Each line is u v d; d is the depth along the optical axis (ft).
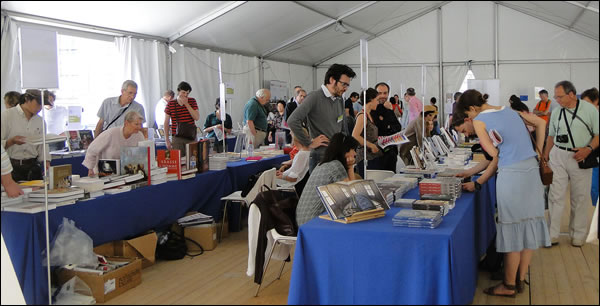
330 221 8.62
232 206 16.34
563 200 12.73
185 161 14.40
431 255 7.51
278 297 10.41
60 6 17.75
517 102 12.38
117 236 11.79
